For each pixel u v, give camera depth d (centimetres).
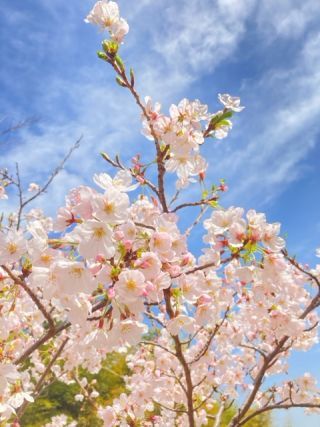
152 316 394
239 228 267
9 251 237
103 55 312
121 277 212
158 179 331
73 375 756
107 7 324
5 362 296
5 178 555
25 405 445
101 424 1301
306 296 555
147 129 328
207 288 340
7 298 293
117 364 1630
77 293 228
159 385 469
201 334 575
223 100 324
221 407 530
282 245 267
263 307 433
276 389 562
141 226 249
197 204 338
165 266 242
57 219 240
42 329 530
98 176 233
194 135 308
